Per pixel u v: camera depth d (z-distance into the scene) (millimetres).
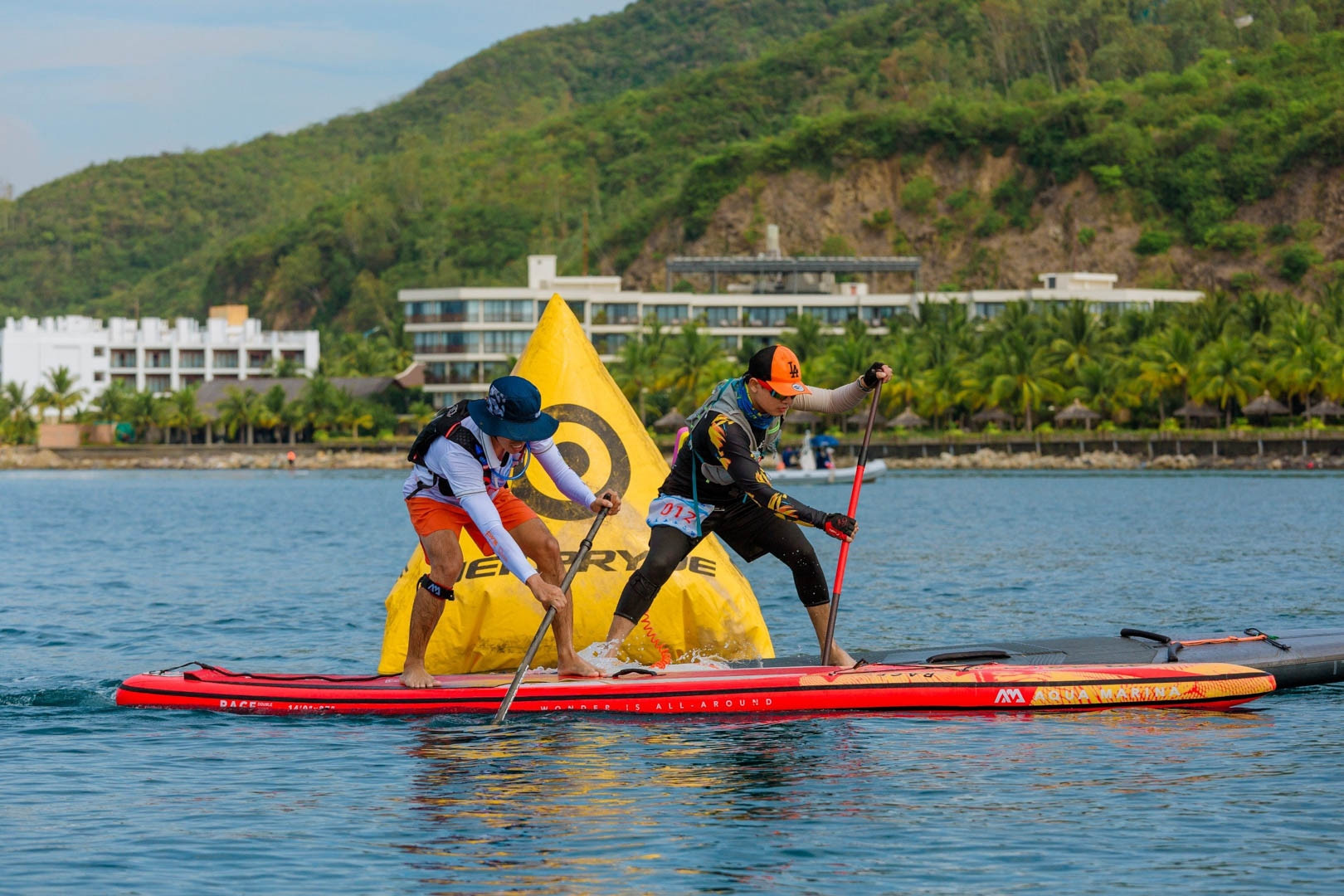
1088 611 31125
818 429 177750
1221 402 150500
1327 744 15586
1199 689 17703
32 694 19188
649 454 20516
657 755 15219
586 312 194250
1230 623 28312
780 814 13008
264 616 31781
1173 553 48625
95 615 32000
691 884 11141
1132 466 153250
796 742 15820
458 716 17234
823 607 17891
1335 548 49312
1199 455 151750
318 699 17500
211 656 25047
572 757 15109
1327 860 11555
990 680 17484
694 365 171875
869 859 11727
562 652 17672
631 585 17703
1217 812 12961
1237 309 162750
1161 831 12398
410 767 14727
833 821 12773
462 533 19531
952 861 11648
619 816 12984
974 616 30281
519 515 17125
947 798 13500
